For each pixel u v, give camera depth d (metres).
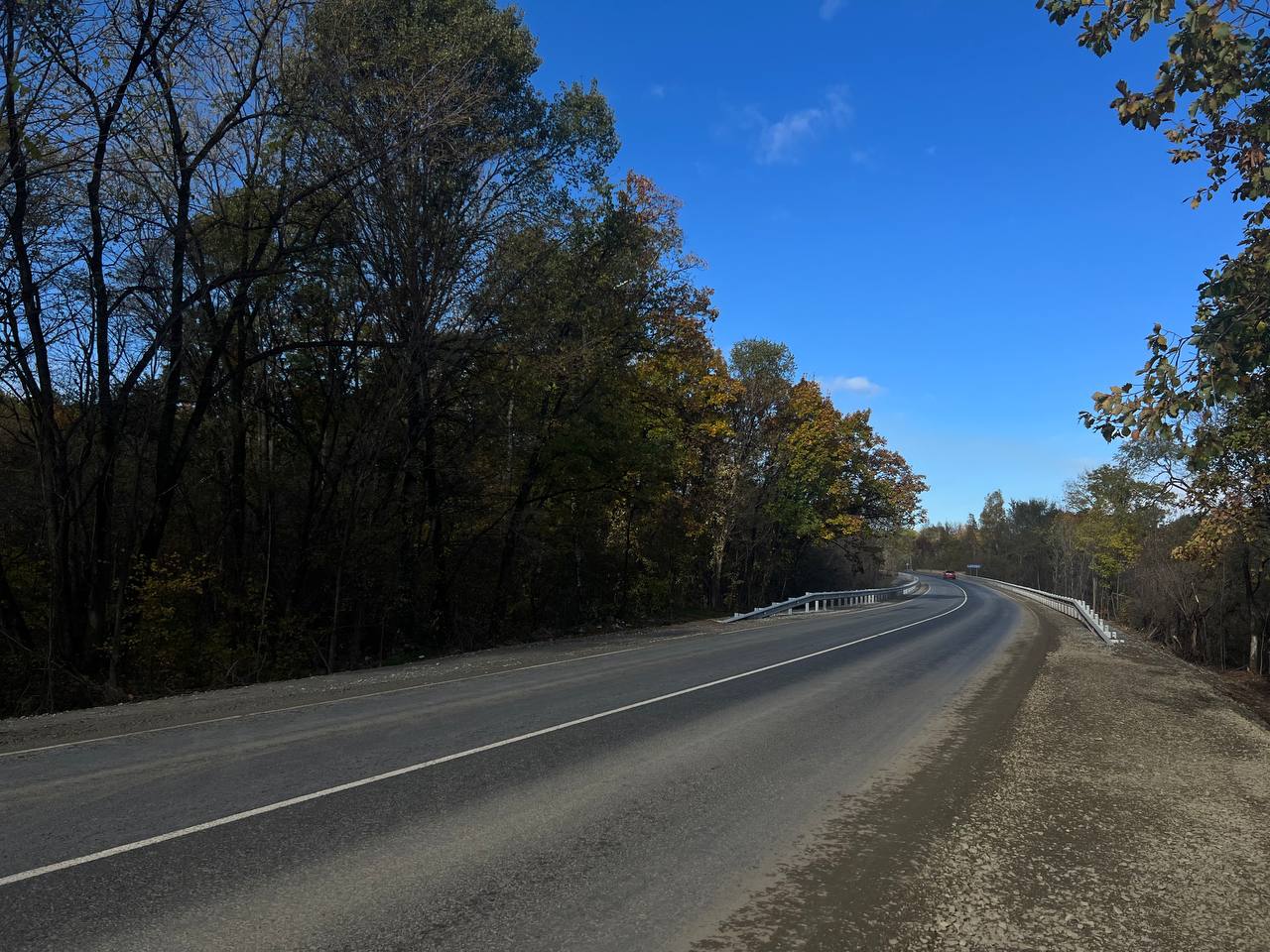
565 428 22.64
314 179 16.80
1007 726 9.21
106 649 14.38
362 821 5.38
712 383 36.00
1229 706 11.49
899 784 6.54
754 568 46.19
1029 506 114.31
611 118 21.91
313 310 19.03
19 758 7.41
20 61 12.40
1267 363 6.48
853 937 3.76
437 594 22.95
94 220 14.28
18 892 4.19
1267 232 6.54
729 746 7.84
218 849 4.83
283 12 15.41
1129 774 7.02
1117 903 4.21
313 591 19.41
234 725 8.93
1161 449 22.83
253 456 20.88
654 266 24.62
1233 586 33.53
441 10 18.27
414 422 19.94
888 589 59.53
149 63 14.22
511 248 19.45
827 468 43.84
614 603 30.72
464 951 3.57
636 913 3.99
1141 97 6.32
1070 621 32.97
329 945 3.61
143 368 15.05
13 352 13.72
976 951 3.65
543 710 9.75
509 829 5.25
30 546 16.70
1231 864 4.84
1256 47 6.11
